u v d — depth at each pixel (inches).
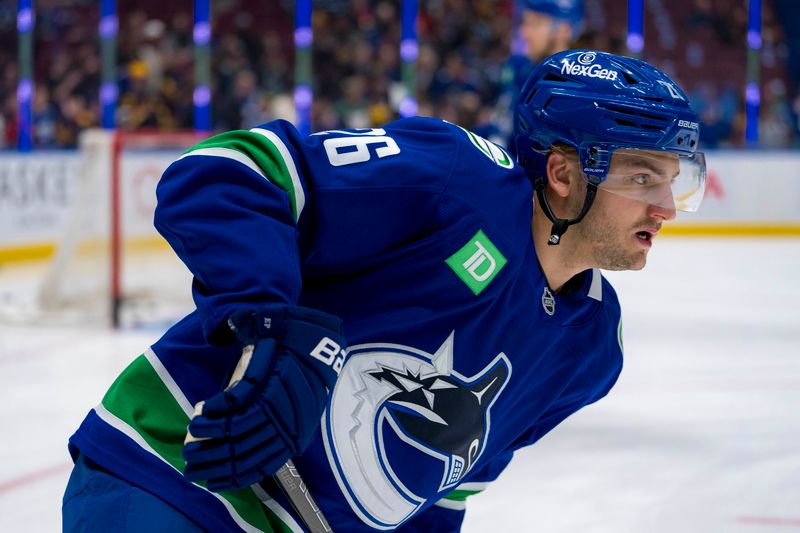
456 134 98.2
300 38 830.5
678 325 436.1
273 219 86.8
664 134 96.9
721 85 870.4
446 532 117.0
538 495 214.7
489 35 898.1
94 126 751.7
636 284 569.9
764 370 346.6
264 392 78.9
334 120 814.5
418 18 896.3
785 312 471.2
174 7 879.7
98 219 428.5
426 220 94.4
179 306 454.9
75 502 94.1
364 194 92.2
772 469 235.6
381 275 95.7
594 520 200.5
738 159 815.1
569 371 108.3
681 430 267.6
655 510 206.4
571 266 103.3
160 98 766.5
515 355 101.7
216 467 79.4
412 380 96.1
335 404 94.4
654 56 913.5
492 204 96.3
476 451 104.3
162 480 92.4
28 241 629.9
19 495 212.5
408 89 838.5
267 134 90.7
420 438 97.9
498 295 97.3
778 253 713.6
